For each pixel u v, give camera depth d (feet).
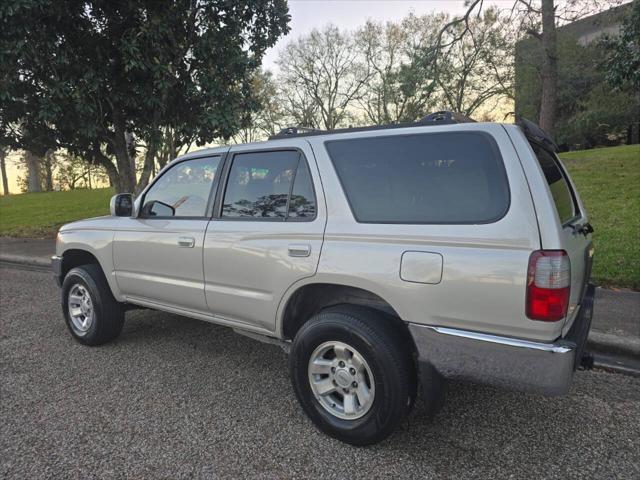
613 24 45.55
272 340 10.73
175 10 27.20
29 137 30.55
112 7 26.91
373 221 8.77
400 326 9.00
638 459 8.57
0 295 21.91
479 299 7.60
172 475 8.28
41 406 10.82
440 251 7.92
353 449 8.99
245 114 33.19
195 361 13.46
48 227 48.21
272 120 116.57
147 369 12.91
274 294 10.00
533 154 7.77
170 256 12.02
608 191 35.17
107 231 13.82
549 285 7.14
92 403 10.94
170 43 28.50
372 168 9.05
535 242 7.26
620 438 9.28
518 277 7.28
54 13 24.29
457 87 67.46
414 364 8.83
